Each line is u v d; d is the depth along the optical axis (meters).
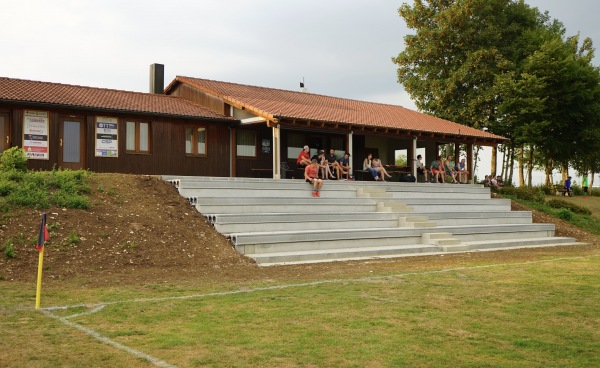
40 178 15.32
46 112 19.36
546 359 6.04
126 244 12.70
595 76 38.38
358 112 28.83
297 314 8.01
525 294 9.80
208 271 11.99
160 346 6.31
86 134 20.14
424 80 40.31
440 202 22.89
